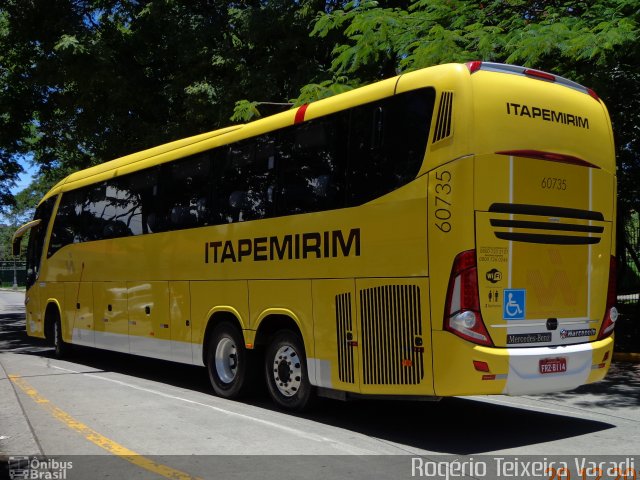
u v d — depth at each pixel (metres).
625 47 9.59
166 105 17.16
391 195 6.54
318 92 10.86
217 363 8.99
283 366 7.94
